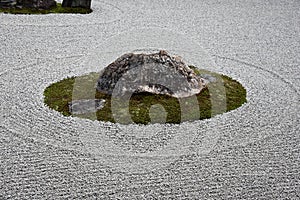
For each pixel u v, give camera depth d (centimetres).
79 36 646
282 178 313
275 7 914
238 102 430
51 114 393
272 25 761
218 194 293
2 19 713
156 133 366
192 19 782
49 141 351
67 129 369
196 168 322
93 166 321
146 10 836
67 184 299
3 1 779
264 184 305
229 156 339
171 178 310
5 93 434
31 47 584
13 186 295
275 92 462
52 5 802
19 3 783
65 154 334
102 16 772
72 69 506
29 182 300
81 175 310
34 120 383
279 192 297
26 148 340
